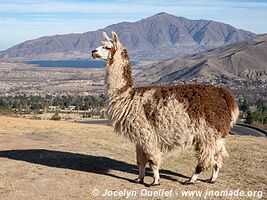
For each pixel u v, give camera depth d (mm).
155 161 9289
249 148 15125
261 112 70250
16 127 20641
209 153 9141
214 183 9938
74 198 8578
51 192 8898
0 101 68000
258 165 12211
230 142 16953
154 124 9086
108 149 14461
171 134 9039
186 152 13719
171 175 10664
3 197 8484
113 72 9617
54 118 46688
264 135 43000
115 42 9719
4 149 13891
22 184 9359
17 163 11336
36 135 17922
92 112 81250
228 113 9195
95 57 9688
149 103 9164
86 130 20250
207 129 9008
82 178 10055
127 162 12211
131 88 9578
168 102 9047
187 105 8977
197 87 9289
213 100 9062
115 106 9469
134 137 9320
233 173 11141
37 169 10758
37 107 88812
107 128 21891
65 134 18328
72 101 111625
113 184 9609
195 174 9766
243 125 56094
